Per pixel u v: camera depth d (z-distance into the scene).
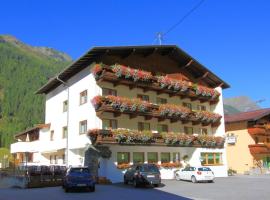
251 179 37.53
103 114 34.16
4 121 108.50
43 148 44.75
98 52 34.03
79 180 24.20
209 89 43.69
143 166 28.58
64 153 39.88
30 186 28.42
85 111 35.59
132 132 34.25
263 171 50.56
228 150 54.84
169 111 38.09
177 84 39.81
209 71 43.59
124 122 36.19
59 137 40.88
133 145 35.09
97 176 32.34
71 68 36.81
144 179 27.75
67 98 39.59
